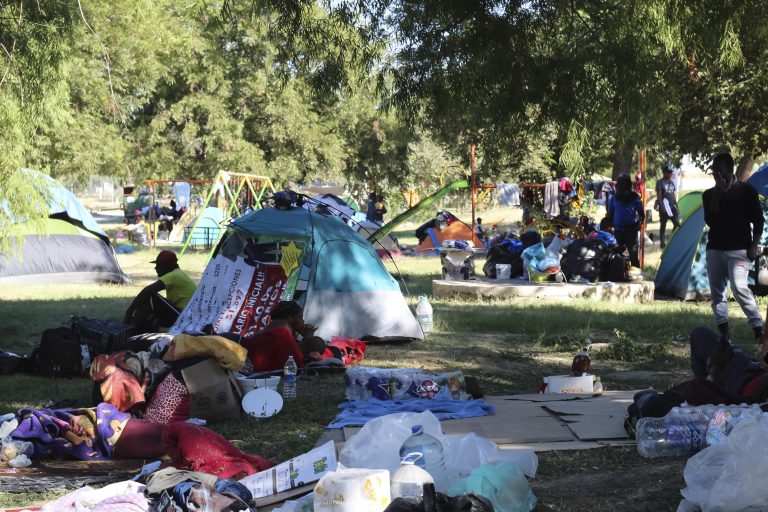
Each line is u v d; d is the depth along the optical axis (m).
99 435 6.77
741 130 17.34
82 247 20.75
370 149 46.69
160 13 34.00
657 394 6.42
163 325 11.38
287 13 10.44
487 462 5.51
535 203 28.84
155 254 29.77
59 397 8.60
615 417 6.97
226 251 11.62
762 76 12.95
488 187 28.22
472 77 10.85
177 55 37.53
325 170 42.34
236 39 39.06
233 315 11.04
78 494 5.19
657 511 4.91
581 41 10.64
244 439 6.92
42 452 6.65
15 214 11.19
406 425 5.80
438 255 28.58
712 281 10.15
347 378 8.25
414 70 10.98
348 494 4.64
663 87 10.62
